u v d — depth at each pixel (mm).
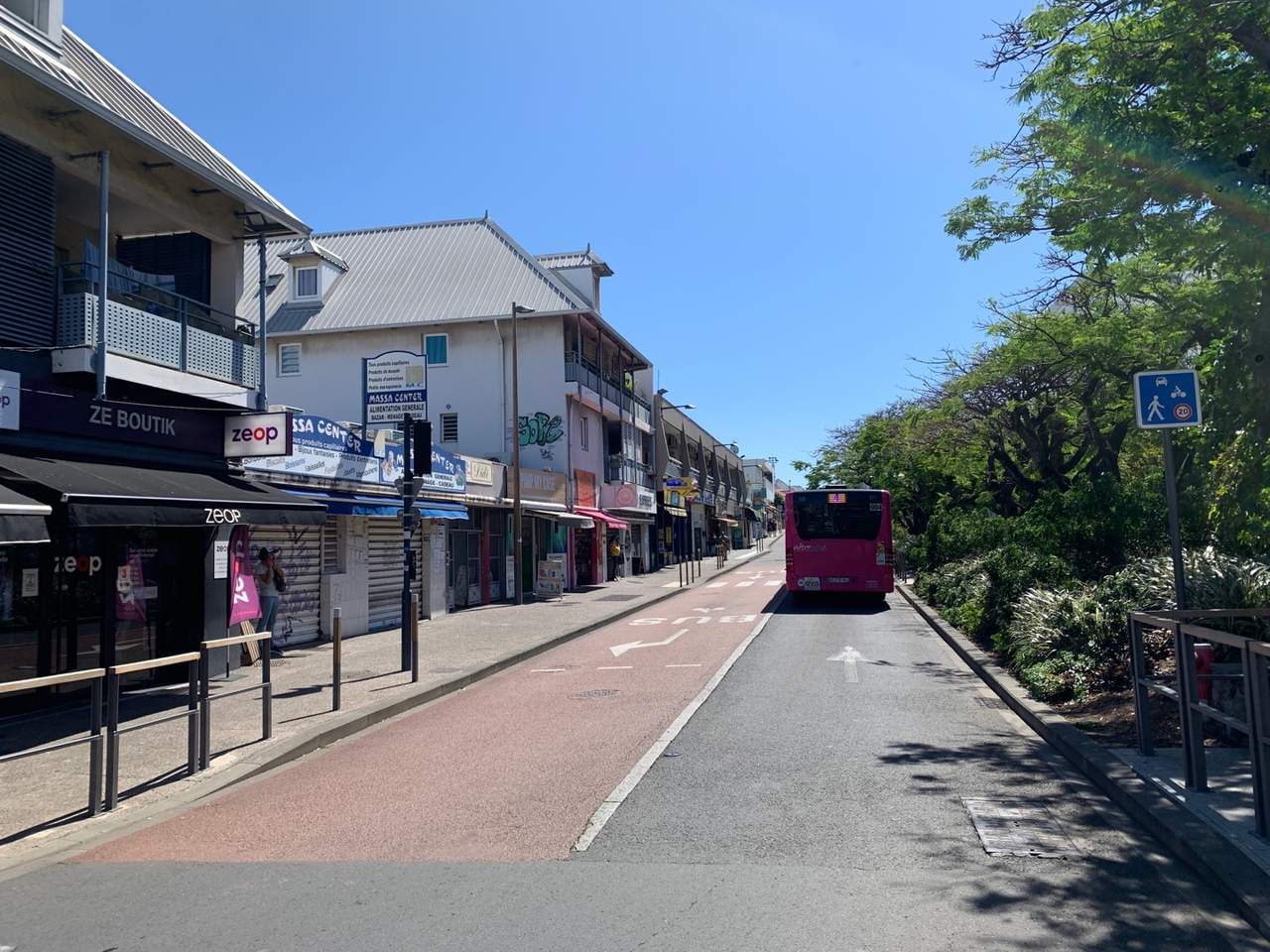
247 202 13125
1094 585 11695
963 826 6012
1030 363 16000
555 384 32844
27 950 4398
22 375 10133
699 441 64688
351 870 5434
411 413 15594
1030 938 4277
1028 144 10648
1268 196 7504
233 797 7320
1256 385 7695
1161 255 8453
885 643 16578
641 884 5055
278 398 33281
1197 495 11781
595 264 38312
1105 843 5629
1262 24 7336
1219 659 8375
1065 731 8195
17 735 9398
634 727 9492
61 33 12078
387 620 20062
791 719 9766
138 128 11055
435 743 9188
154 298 12734
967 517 23406
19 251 10289
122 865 5688
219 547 13445
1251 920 4375
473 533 25953
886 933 4348
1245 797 6008
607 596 29812
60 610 11125
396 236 37656
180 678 12914
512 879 5188
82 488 9102
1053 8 8242
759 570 49188
